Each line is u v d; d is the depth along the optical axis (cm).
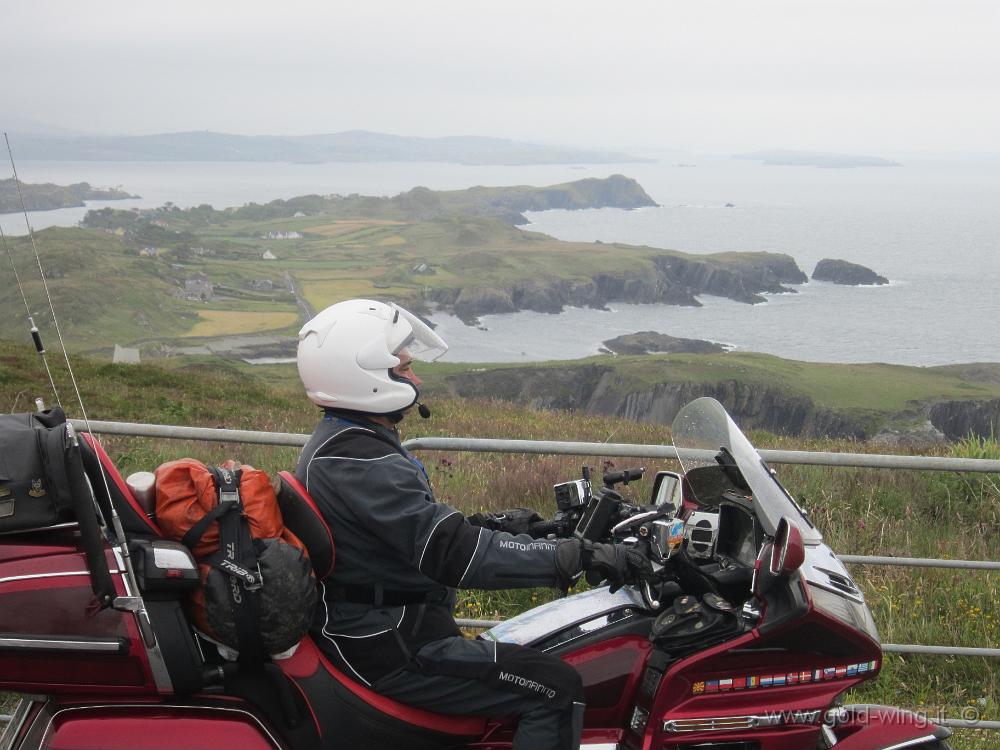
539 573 328
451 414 2234
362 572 333
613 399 17275
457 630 352
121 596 285
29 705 319
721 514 376
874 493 902
